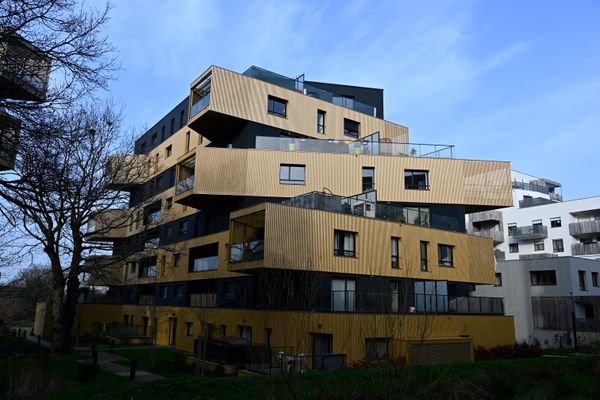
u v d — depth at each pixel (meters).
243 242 22.08
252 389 10.98
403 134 37.22
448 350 17.86
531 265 35.53
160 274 35.84
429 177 28.64
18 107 10.02
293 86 32.34
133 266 42.16
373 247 23.31
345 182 27.77
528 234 52.62
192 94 30.42
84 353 23.16
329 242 21.86
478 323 24.69
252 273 23.42
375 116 38.16
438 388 10.59
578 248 48.94
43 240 21.83
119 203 25.23
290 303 19.59
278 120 30.05
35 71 10.34
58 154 11.41
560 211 51.38
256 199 27.23
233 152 27.50
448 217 27.72
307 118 31.56
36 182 10.70
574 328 27.42
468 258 27.66
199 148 27.36
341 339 18.91
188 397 10.75
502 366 14.96
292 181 27.44
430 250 25.77
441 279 25.80
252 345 18.23
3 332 37.94
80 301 43.53
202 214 31.73
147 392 10.94
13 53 9.98
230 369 17.64
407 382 8.40
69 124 13.60
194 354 20.36
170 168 37.91
